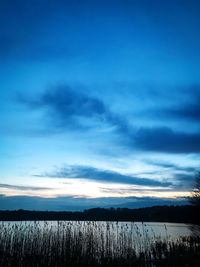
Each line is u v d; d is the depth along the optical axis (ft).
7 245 77.46
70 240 82.23
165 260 89.71
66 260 79.25
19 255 77.51
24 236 80.28
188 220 127.34
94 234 86.17
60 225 84.58
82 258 81.71
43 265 77.97
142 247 93.71
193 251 101.30
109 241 87.10
